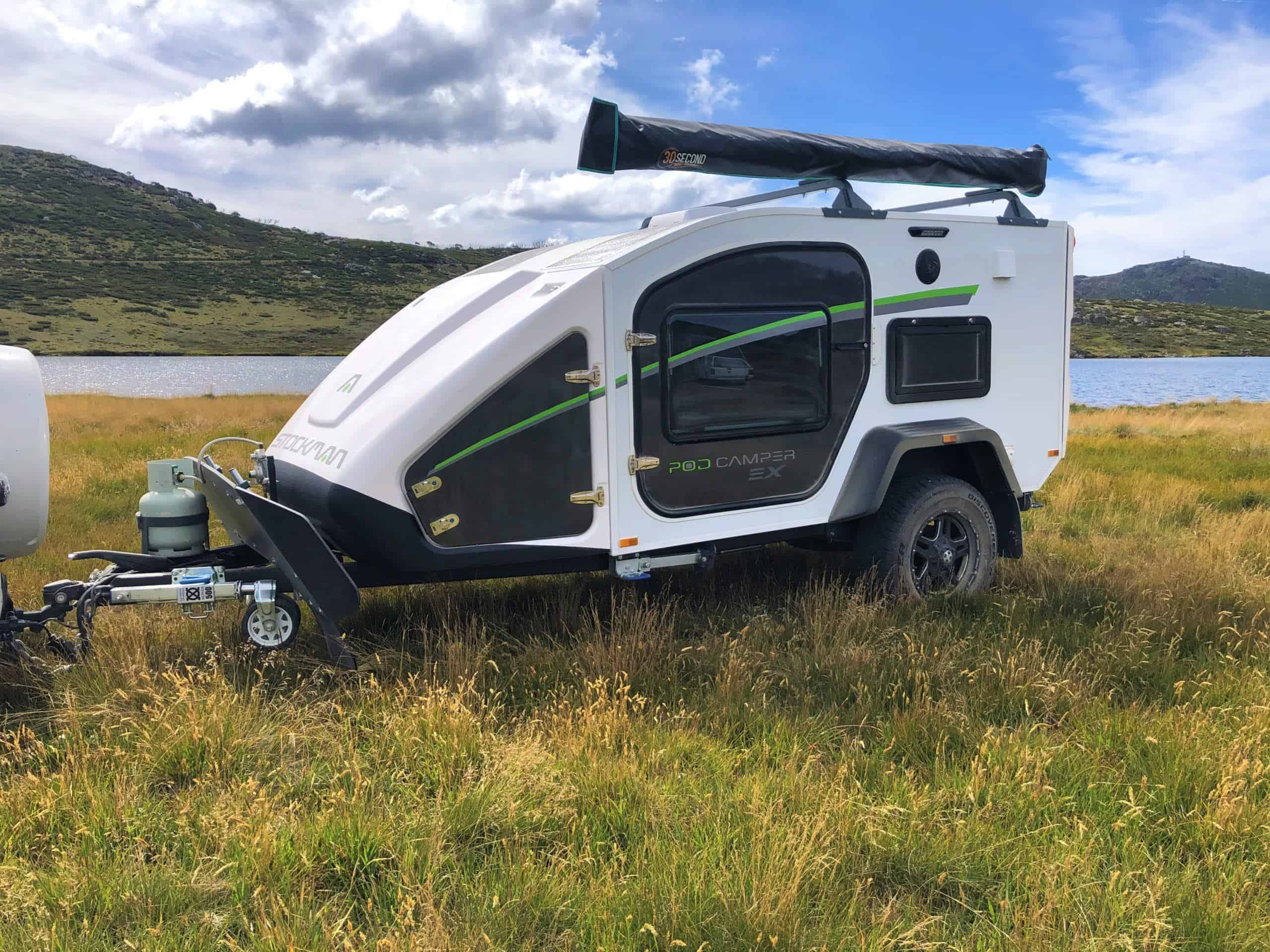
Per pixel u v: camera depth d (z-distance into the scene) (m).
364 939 2.19
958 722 3.48
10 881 2.40
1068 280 5.88
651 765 3.12
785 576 5.75
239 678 3.92
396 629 4.71
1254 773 2.97
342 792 2.76
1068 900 2.34
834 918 2.30
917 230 5.11
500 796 2.82
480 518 4.08
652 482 4.42
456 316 4.46
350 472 3.86
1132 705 3.63
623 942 2.19
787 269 4.68
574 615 4.86
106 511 7.69
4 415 3.67
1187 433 16.83
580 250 4.80
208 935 2.24
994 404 5.61
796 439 4.83
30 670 3.92
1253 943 2.24
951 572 5.41
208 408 21.00
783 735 3.37
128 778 3.00
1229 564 5.92
